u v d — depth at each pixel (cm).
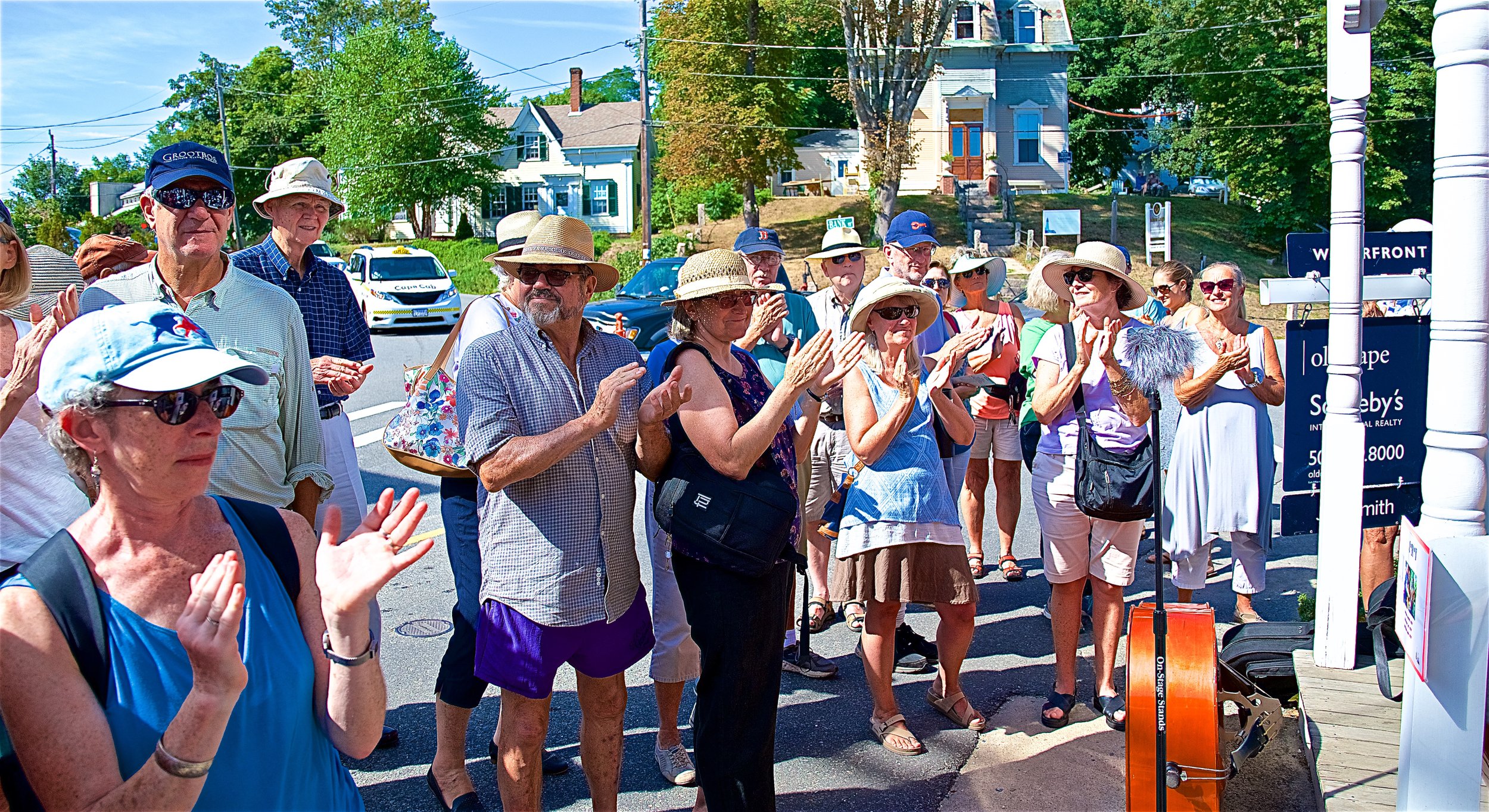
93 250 472
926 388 436
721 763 328
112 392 183
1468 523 320
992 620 593
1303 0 3338
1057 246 3250
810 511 563
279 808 202
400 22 5000
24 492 287
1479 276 316
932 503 420
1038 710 468
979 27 3997
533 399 322
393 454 374
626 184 5094
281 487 358
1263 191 3453
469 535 376
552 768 407
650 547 419
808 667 508
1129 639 338
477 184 4872
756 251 557
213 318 340
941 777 408
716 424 331
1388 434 468
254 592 207
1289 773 390
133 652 189
